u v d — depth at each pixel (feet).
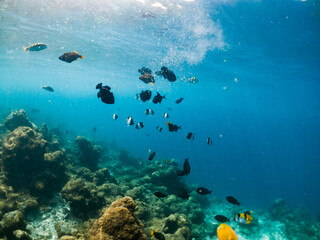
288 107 257.34
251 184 122.52
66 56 15.85
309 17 40.65
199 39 57.06
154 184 46.88
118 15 44.88
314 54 62.39
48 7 42.06
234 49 64.03
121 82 170.40
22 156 28.96
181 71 103.96
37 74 165.99
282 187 128.36
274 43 56.49
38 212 24.77
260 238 44.04
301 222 53.83
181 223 29.30
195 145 270.05
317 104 199.21
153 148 172.14
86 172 36.58
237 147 353.31
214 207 56.70
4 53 90.53
